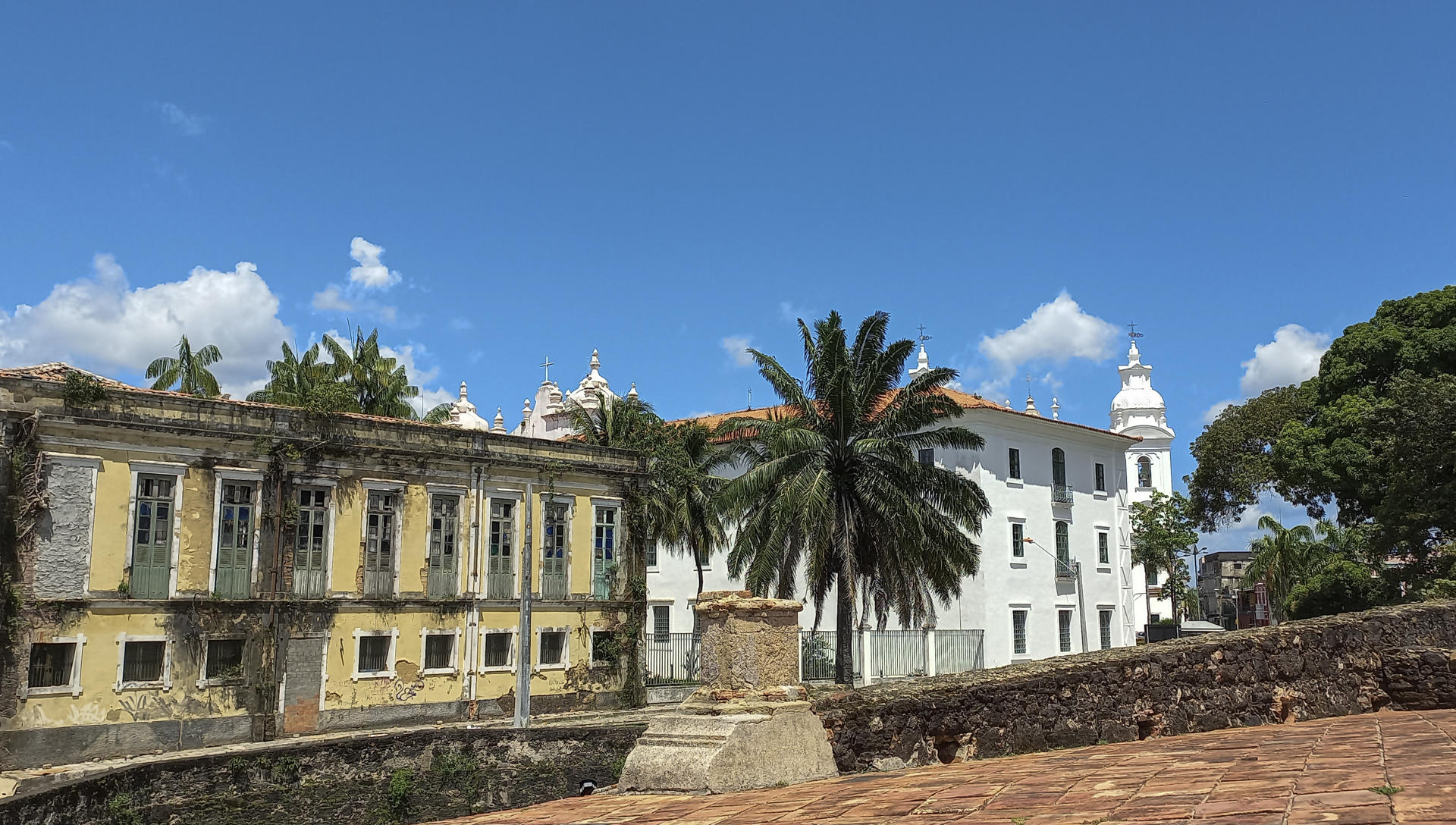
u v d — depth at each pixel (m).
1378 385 42.88
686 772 9.96
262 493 30.17
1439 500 33.88
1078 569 54.78
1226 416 59.94
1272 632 14.75
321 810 19.73
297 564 30.75
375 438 32.69
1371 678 15.54
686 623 51.50
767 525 35.06
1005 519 50.56
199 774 18.28
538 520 36.47
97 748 26.28
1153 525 65.00
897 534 34.53
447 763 21.22
